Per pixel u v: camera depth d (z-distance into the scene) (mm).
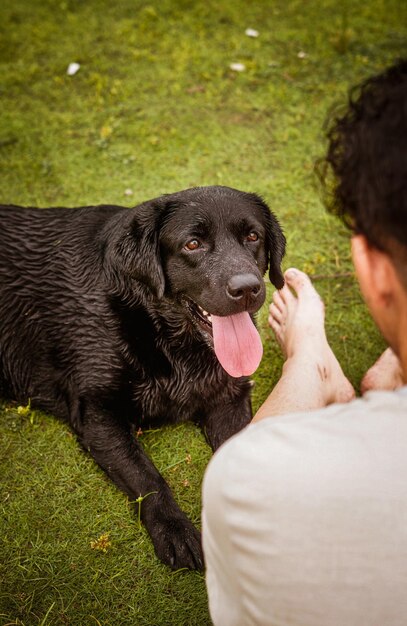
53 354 3539
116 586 2838
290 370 3057
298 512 1080
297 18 7168
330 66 6426
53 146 5508
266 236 3496
